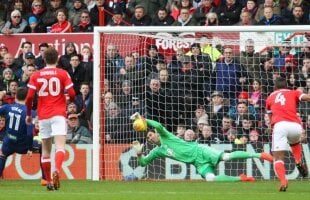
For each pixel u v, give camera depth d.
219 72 49.25
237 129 48.28
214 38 49.62
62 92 36.34
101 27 48.38
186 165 46.78
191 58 49.59
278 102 37.22
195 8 59.28
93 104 48.38
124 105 49.22
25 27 59.94
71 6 61.66
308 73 49.16
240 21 57.16
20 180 47.19
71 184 42.75
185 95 49.22
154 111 49.31
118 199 31.98
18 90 42.03
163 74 49.34
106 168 48.09
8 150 42.28
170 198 32.53
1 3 64.56
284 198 32.53
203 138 48.28
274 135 36.88
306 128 47.38
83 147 48.06
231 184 42.75
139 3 60.62
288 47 49.41
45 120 36.34
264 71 49.25
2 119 49.06
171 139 45.66
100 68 48.53
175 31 48.06
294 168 46.84
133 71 49.53
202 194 34.91
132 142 48.25
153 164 47.19
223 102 48.88
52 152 47.66
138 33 49.34
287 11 55.56
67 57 53.88
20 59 55.69
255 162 46.56
